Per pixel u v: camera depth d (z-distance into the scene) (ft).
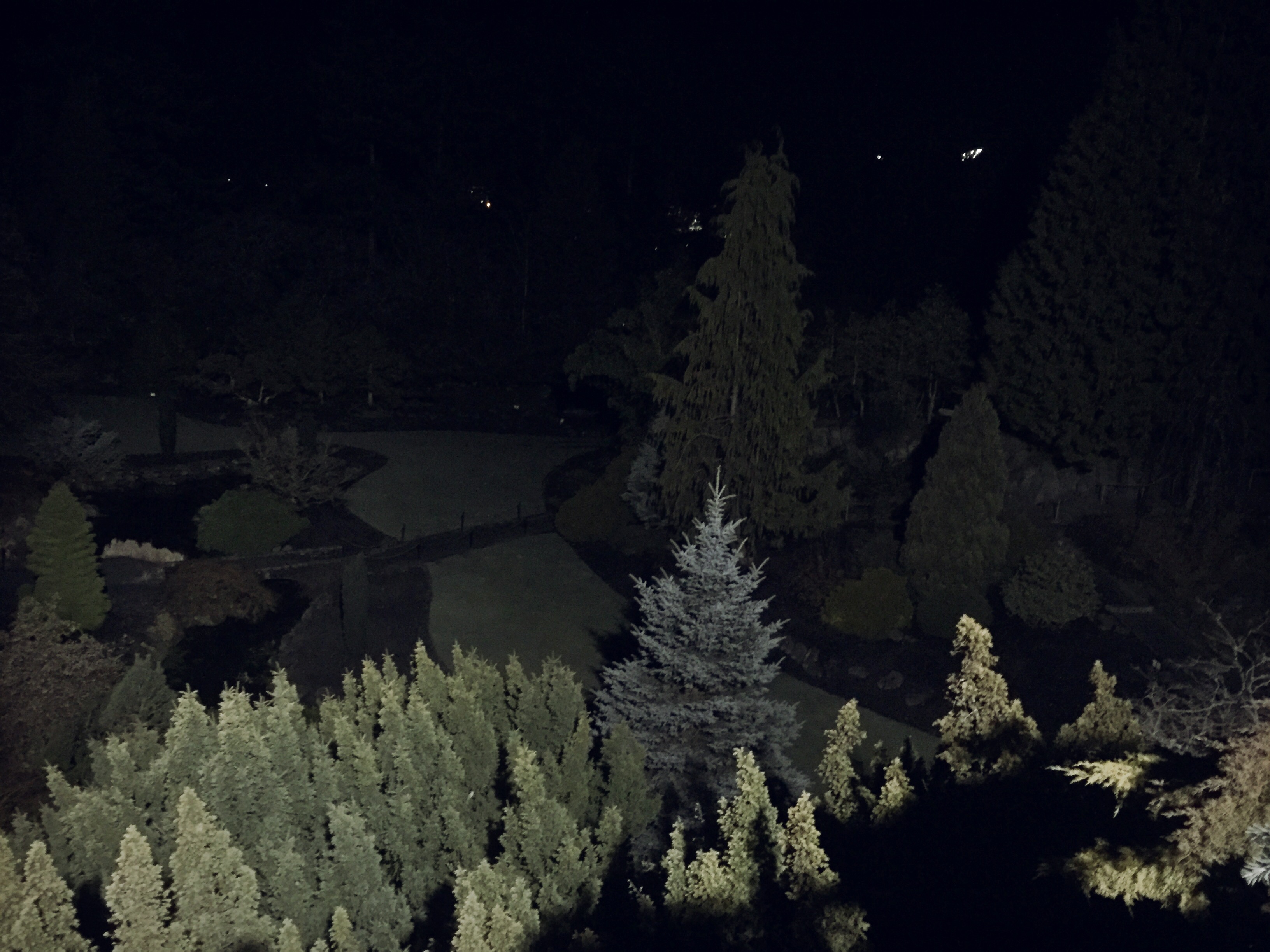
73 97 174.29
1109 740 44.98
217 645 92.27
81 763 65.82
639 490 115.55
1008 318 114.42
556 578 109.70
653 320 131.34
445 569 110.63
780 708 66.44
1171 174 104.88
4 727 67.87
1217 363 108.06
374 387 171.22
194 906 41.75
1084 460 112.37
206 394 168.14
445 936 48.57
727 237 96.68
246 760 52.24
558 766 57.72
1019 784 39.88
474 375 184.24
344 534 118.73
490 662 91.91
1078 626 90.68
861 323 130.62
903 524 110.83
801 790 65.67
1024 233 139.54
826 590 98.17
